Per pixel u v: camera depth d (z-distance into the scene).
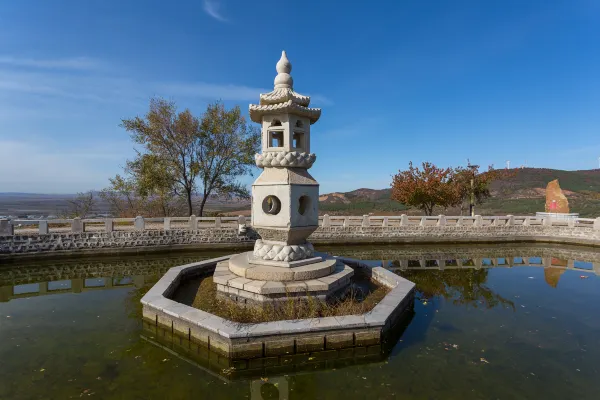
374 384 4.93
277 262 7.43
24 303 8.80
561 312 8.02
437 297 9.23
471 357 5.71
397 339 6.39
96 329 6.87
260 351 5.37
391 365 5.47
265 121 8.03
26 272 13.12
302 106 7.87
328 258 8.38
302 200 8.52
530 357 5.71
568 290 10.16
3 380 4.91
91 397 4.53
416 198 24.84
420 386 4.86
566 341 6.36
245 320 6.09
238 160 23.92
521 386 4.85
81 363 5.45
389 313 6.22
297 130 7.98
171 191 23.20
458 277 12.06
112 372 5.20
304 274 7.11
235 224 18.22
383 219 19.92
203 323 5.68
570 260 15.86
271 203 9.06
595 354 5.84
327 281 7.01
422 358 5.68
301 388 4.87
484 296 9.41
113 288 10.59
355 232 19.56
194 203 28.12
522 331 6.82
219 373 5.25
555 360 5.62
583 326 7.11
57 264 14.31
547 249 18.92
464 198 26.59
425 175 25.27
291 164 7.58
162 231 16.67
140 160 21.66
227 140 24.03
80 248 15.25
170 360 5.61
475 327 7.00
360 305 7.05
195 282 9.05
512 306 8.45
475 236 20.36
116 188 21.30
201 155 23.77
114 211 24.47
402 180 26.16
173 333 6.17
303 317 6.19
